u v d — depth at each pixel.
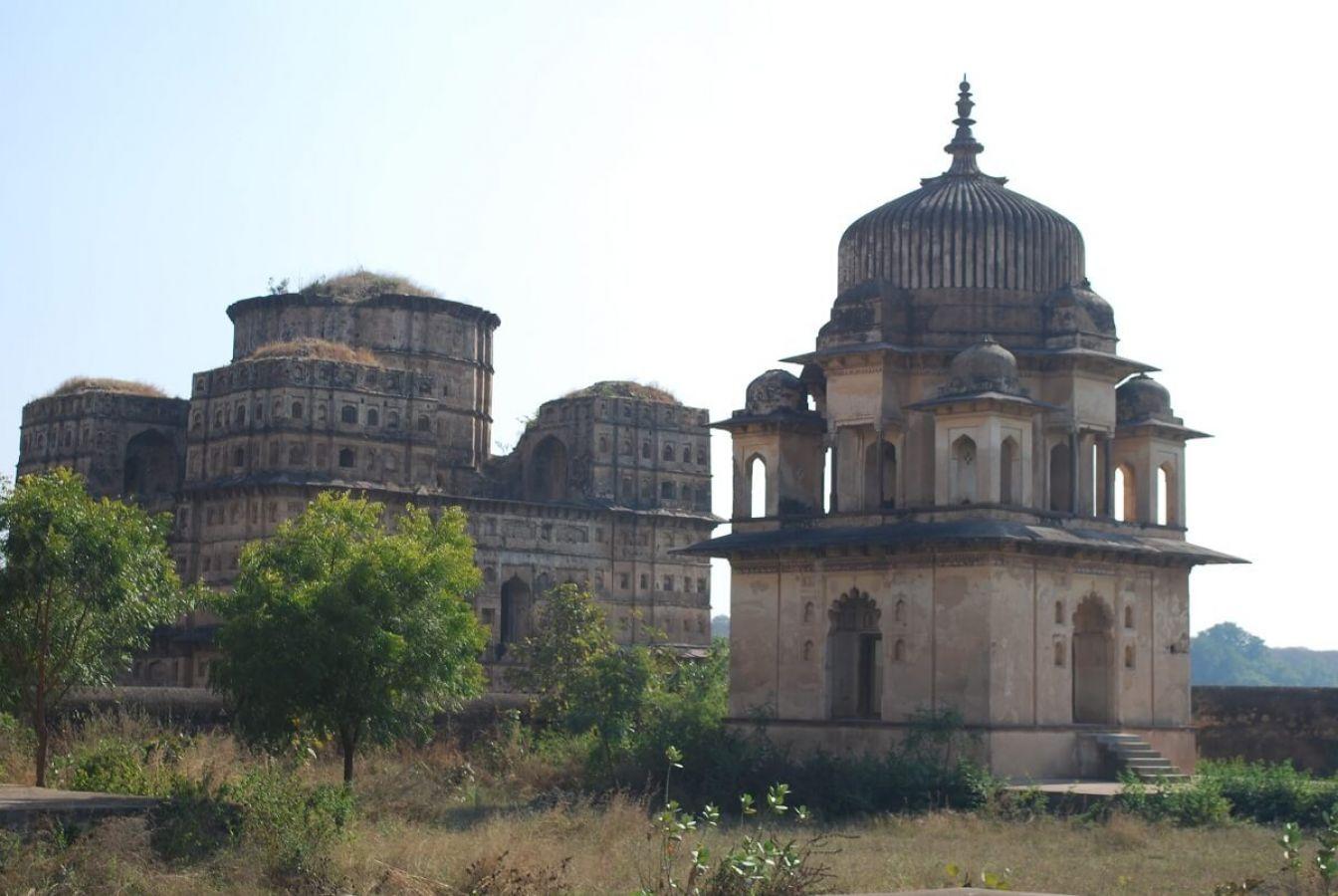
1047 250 52.59
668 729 50.31
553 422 103.75
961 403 48.41
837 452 52.00
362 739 44.75
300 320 100.00
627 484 102.25
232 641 43.41
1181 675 52.88
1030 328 51.94
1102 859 34.66
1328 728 54.47
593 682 55.78
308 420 90.25
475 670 47.09
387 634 42.97
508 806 44.44
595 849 33.00
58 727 50.44
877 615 50.97
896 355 51.28
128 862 28.58
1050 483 52.28
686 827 25.83
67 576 41.91
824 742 50.03
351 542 45.72
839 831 40.12
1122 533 52.03
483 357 104.94
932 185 54.09
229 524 90.25
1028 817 41.97
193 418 94.25
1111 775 48.66
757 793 46.53
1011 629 47.75
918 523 49.31
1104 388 52.44
